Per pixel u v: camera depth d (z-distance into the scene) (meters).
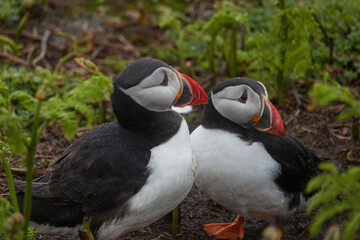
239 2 13.02
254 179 6.16
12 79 9.74
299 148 6.70
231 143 6.21
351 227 4.66
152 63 5.55
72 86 9.76
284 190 6.38
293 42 9.20
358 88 9.96
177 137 5.64
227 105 6.22
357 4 10.77
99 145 5.66
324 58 10.28
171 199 5.62
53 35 12.16
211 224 7.13
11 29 12.14
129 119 5.57
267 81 9.55
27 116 9.34
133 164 5.48
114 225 5.64
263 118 6.19
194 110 10.05
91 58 11.52
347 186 4.70
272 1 11.80
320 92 5.09
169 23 10.54
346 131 9.09
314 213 7.36
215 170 6.28
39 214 5.61
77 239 6.65
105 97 6.80
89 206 5.56
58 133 9.30
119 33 12.60
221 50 11.41
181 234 6.83
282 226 6.72
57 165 5.87
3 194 6.74
